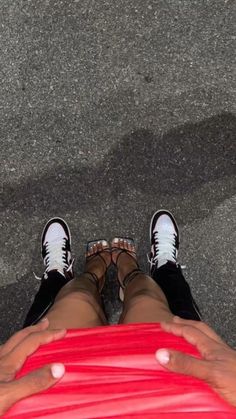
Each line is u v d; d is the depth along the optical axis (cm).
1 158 230
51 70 229
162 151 229
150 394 107
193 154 229
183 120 229
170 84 229
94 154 229
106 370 113
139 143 229
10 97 230
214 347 112
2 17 230
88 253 224
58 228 227
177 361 101
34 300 218
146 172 229
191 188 229
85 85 229
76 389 108
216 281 227
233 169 228
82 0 228
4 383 102
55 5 229
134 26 229
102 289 225
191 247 228
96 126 229
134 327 129
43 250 227
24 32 229
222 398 103
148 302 163
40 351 121
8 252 230
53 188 229
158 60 229
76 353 119
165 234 224
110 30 229
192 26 229
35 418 104
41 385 100
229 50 229
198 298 227
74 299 169
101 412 104
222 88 229
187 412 103
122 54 229
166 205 229
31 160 229
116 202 229
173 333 120
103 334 127
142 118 229
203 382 107
